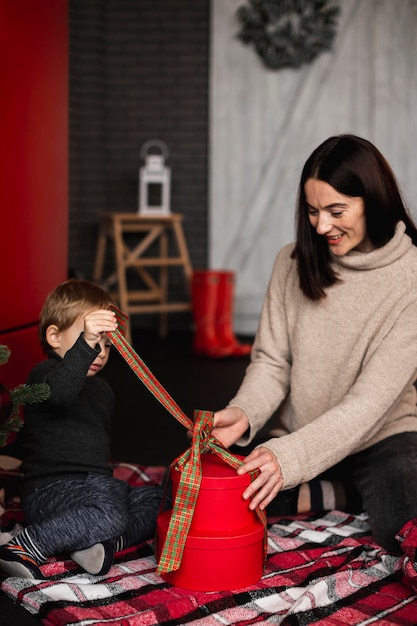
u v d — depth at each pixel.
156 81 5.59
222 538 1.50
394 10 5.21
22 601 1.47
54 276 2.71
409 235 1.90
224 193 5.54
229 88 5.43
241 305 5.60
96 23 5.49
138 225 5.26
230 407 1.90
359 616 1.43
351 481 2.02
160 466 2.56
